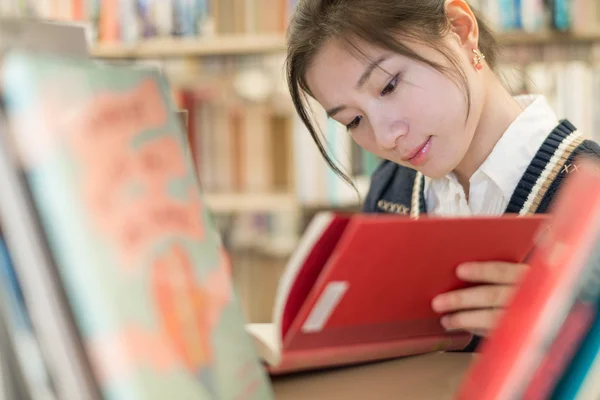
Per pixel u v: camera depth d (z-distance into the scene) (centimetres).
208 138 201
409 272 53
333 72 85
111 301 35
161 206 41
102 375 35
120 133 39
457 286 60
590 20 181
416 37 83
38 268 34
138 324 36
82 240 34
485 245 55
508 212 93
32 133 34
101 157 37
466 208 99
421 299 58
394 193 119
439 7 87
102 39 203
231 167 204
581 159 88
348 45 83
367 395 59
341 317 54
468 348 74
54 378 36
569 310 40
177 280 41
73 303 35
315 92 90
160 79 45
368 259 49
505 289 58
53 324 34
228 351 44
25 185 34
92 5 203
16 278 36
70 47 47
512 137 94
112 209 36
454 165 88
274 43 197
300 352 55
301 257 50
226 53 208
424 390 60
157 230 40
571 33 181
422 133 84
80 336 35
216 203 201
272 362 57
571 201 43
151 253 39
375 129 84
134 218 38
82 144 36
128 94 41
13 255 35
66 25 46
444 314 62
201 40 200
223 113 203
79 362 35
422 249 51
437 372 64
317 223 49
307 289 52
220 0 200
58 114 35
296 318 51
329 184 195
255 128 205
